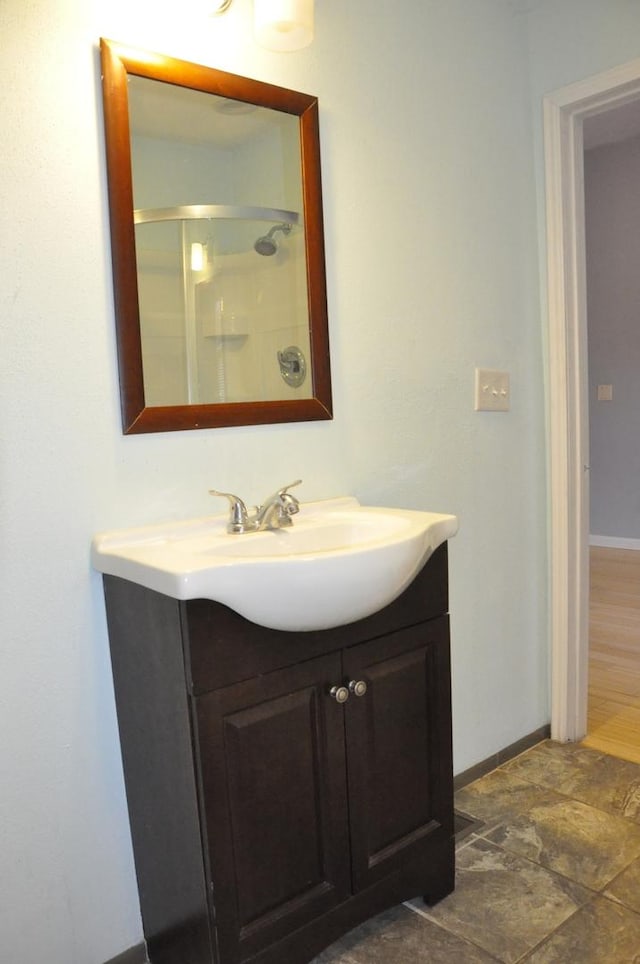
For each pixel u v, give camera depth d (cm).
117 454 131
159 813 124
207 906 115
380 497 174
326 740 126
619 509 465
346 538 148
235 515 137
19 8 116
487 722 203
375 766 135
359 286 165
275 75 149
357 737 131
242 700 115
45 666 125
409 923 144
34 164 119
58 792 128
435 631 143
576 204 203
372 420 170
